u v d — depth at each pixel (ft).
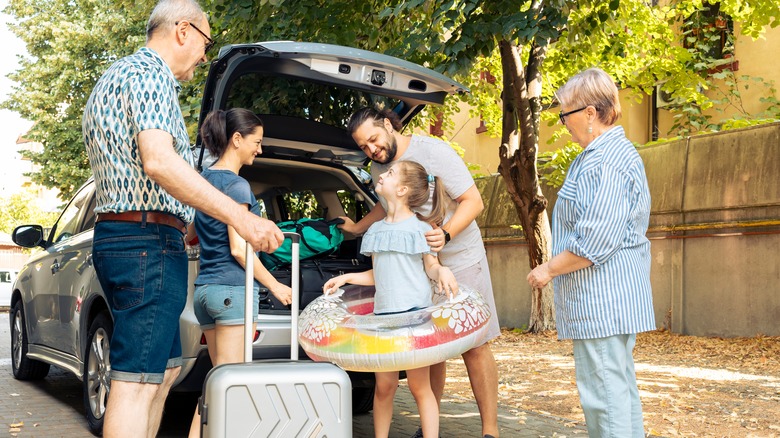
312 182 18.34
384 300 13.05
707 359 29.12
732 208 33.96
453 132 56.08
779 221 32.12
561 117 11.02
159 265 9.87
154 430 11.07
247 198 12.59
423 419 13.46
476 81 42.70
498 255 46.29
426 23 26.53
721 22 41.68
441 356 12.14
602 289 10.39
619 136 10.64
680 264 36.32
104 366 16.92
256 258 13.02
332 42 27.35
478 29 22.16
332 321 12.62
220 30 30.63
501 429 17.62
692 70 39.01
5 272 71.72
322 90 17.56
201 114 14.64
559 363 28.86
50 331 21.27
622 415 10.39
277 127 16.37
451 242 14.48
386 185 13.23
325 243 16.08
